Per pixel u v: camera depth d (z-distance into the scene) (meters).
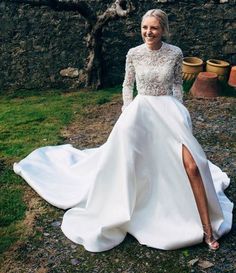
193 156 3.26
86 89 7.54
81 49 7.45
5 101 7.09
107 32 7.39
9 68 7.55
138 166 3.36
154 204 3.46
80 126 5.88
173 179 3.39
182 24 7.42
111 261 3.24
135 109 3.38
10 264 3.23
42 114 6.30
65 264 3.22
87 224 3.54
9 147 5.18
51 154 4.77
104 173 3.44
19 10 7.23
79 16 7.24
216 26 7.41
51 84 7.67
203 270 3.14
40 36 7.39
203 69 7.48
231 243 3.43
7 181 4.38
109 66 7.61
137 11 7.31
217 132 5.66
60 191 4.10
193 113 6.34
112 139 3.39
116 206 3.41
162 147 3.39
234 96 7.07
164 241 3.31
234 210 3.89
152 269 3.15
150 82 3.40
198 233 3.32
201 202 3.31
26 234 3.57
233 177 4.48
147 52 3.38
